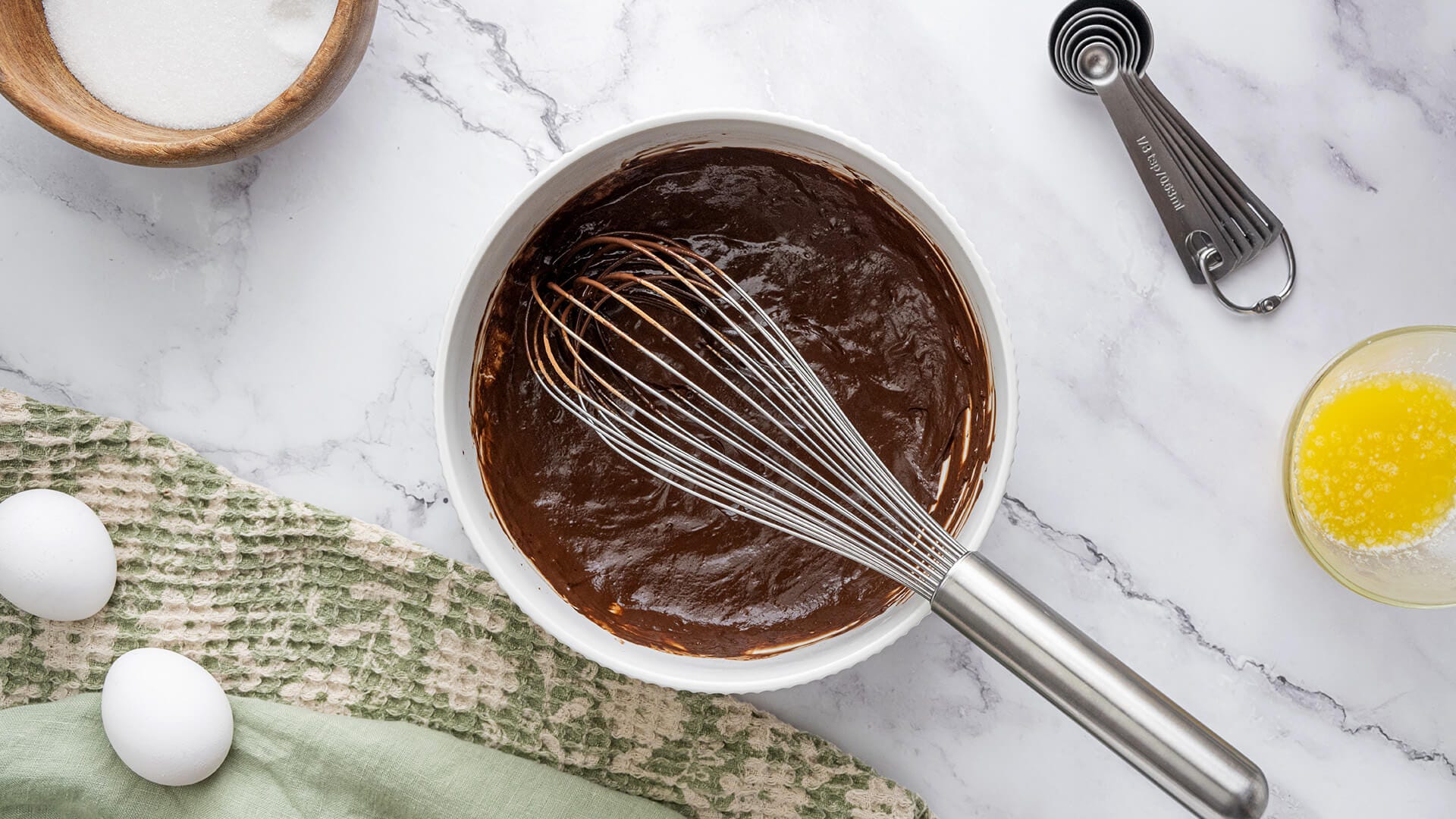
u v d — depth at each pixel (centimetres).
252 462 83
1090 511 83
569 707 82
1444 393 81
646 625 78
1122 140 81
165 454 82
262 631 82
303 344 83
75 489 82
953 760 83
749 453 75
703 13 82
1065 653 70
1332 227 82
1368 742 83
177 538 82
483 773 81
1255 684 83
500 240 75
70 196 83
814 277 79
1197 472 82
